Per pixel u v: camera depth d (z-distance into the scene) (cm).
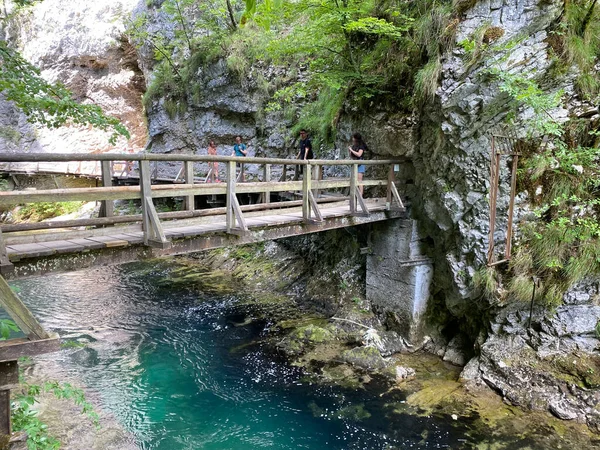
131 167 2055
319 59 1084
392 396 745
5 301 336
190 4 1852
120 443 630
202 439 644
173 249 568
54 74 2373
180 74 1891
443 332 944
